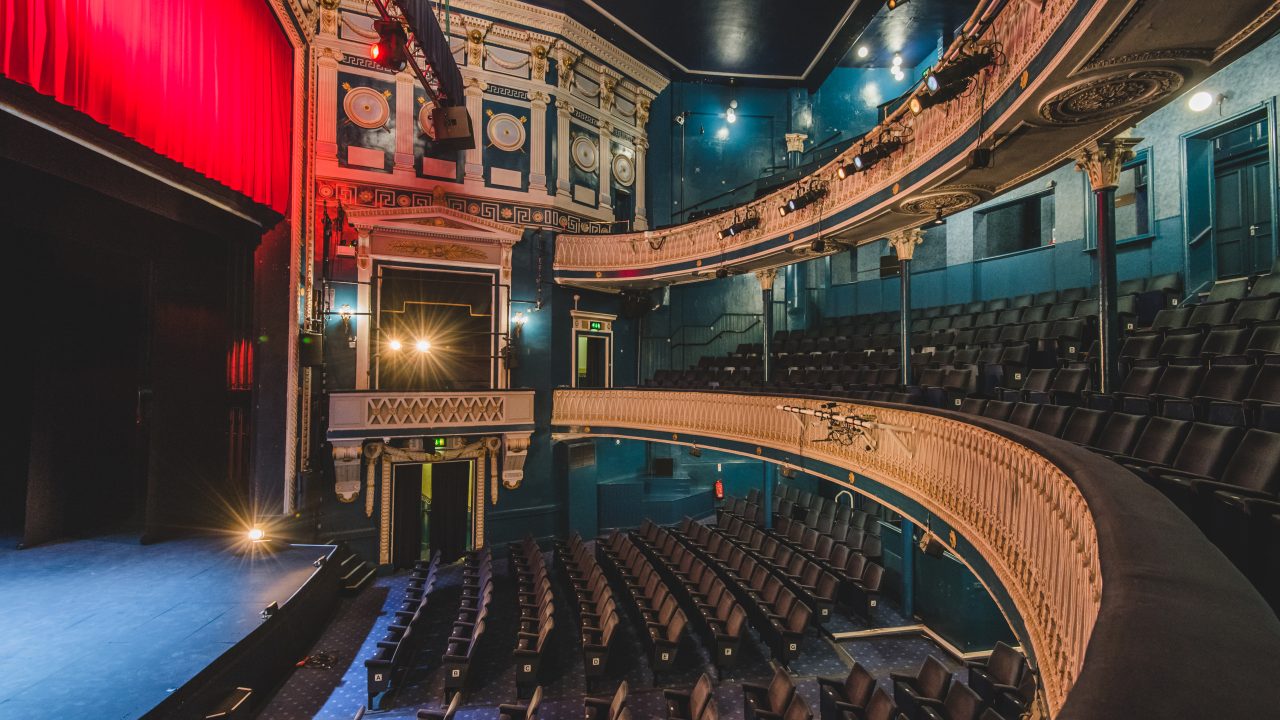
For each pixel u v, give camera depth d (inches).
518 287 585.6
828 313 698.2
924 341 452.4
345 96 521.0
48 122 211.2
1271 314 255.0
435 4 546.3
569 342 619.5
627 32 619.8
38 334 386.3
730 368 578.2
